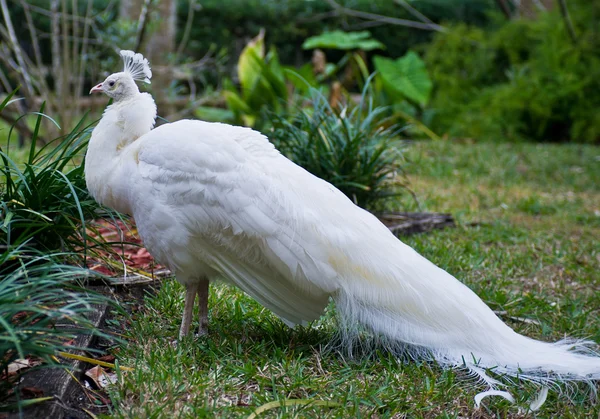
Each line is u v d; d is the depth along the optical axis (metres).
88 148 3.94
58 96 9.47
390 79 13.89
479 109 14.72
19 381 3.12
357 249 3.60
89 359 3.43
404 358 3.77
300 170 3.79
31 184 4.21
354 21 16.59
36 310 2.93
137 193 3.71
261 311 4.35
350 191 6.56
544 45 14.73
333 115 6.74
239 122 10.82
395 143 7.91
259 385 3.38
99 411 3.13
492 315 3.71
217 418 3.03
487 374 3.54
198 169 3.58
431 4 17.00
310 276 3.56
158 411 2.97
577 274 5.71
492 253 6.10
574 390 3.54
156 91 10.41
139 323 3.96
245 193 3.56
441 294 3.62
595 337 4.32
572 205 8.44
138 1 10.54
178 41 15.54
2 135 12.45
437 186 9.09
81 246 4.41
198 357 3.65
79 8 13.12
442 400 3.37
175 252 3.70
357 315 3.61
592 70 14.15
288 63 16.66
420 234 6.54
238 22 15.85
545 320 4.62
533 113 14.27
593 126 13.84
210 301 4.43
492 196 8.57
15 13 13.05
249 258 3.66
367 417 3.15
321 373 3.59
